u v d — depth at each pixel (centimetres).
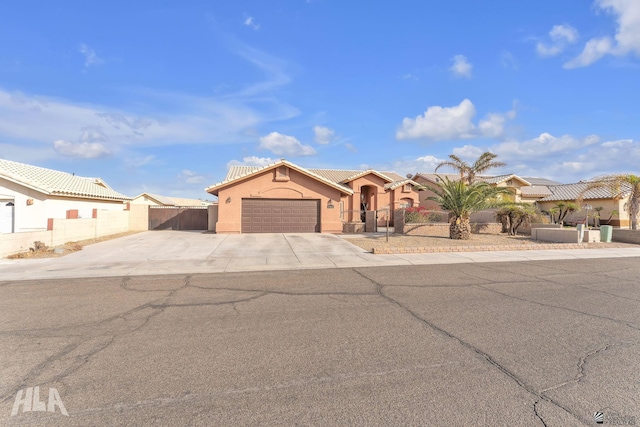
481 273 984
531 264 1151
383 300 691
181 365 406
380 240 1795
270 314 599
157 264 1123
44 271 1009
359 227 2353
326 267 1087
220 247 1538
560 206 3030
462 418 303
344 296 722
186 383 364
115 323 554
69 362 414
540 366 402
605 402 328
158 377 377
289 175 2258
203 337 493
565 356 429
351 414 310
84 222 1822
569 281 878
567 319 571
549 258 1288
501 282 862
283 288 795
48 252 1354
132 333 510
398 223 2200
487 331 515
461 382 365
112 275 961
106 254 1341
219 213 2203
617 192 2164
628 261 1226
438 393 344
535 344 466
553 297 716
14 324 550
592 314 599
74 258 1244
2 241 1234
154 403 328
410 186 3294
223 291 767
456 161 2794
